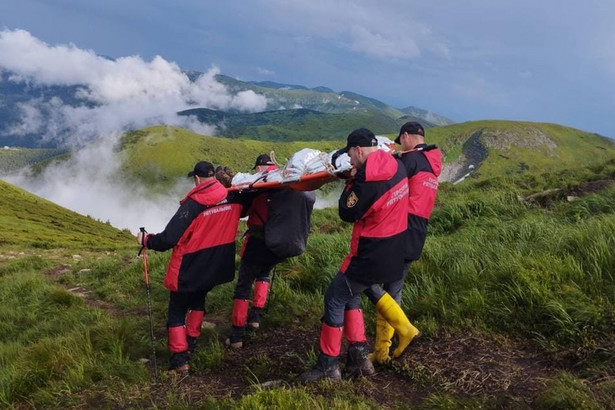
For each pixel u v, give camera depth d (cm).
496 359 474
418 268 727
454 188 1798
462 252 740
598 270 566
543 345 483
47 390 545
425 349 514
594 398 376
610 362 435
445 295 627
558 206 1072
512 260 632
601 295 525
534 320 526
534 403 396
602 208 956
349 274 461
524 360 473
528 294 554
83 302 1028
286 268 870
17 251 2684
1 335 907
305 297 743
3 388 566
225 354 597
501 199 1178
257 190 609
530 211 1061
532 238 770
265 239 597
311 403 409
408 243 502
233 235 582
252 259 628
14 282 1349
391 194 444
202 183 562
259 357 564
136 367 573
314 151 555
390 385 465
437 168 520
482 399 410
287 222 595
